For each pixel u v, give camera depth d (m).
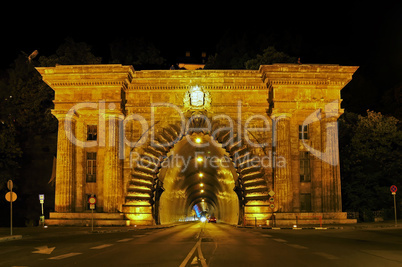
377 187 43.53
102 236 25.48
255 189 37.88
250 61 54.09
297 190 38.09
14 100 51.12
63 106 37.75
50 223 36.28
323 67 37.38
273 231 30.20
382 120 45.47
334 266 12.16
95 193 38.47
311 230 30.64
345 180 45.56
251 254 15.05
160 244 19.42
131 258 14.11
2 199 47.47
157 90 38.97
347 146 45.75
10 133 46.75
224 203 70.44
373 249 16.73
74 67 37.31
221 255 14.77
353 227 32.59
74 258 14.31
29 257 14.97
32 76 53.50
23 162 50.62
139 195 37.91
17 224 47.84
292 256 14.46
